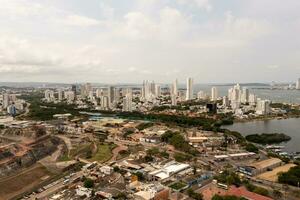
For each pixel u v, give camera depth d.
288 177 183.25
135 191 164.25
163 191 159.38
